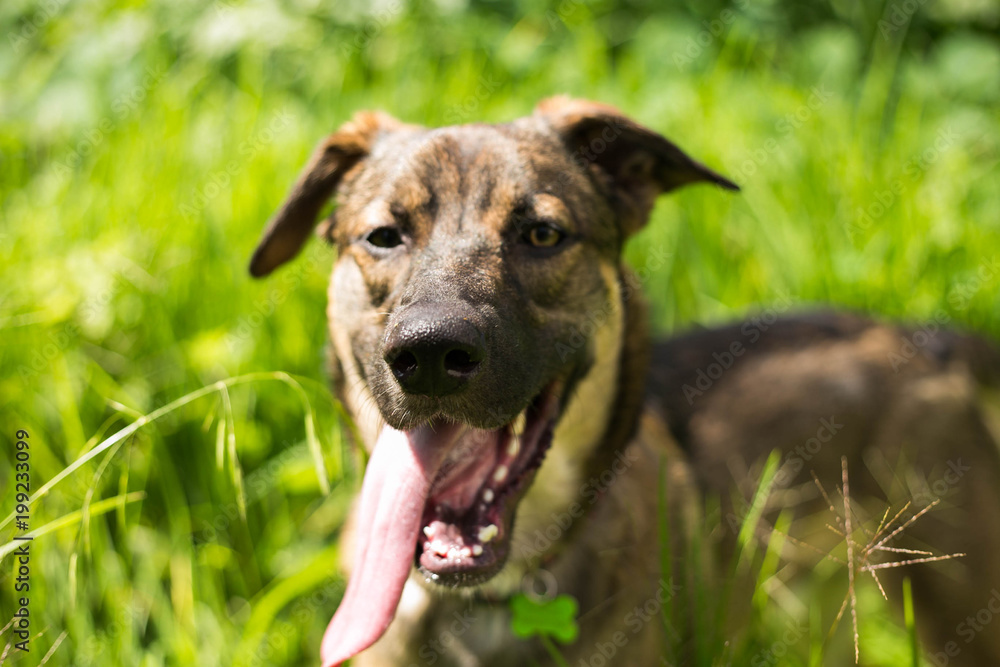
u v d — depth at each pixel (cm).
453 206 77
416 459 75
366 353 79
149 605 86
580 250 79
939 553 90
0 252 99
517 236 77
